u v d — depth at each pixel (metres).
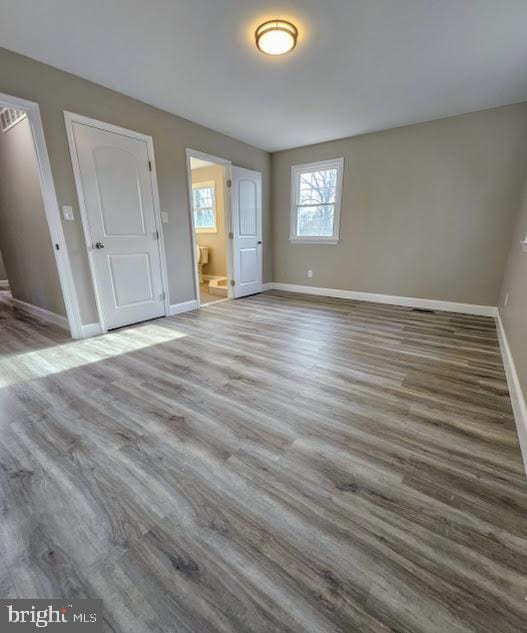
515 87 2.89
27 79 2.37
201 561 0.97
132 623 0.82
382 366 2.37
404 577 0.93
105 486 1.26
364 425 1.66
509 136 3.34
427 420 1.70
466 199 3.69
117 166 3.04
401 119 3.67
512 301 2.64
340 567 0.96
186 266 3.98
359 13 1.91
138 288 3.46
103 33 2.09
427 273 4.12
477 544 1.03
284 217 5.28
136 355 2.60
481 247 3.71
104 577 0.93
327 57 2.38
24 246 3.64
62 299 3.22
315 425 1.66
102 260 3.07
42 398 1.93
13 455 1.44
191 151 3.76
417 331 3.22
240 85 2.82
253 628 0.81
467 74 2.64
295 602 0.86
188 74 2.62
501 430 1.61
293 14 1.92
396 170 4.06
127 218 3.21
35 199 3.12
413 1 1.81
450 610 0.85
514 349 2.15
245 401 1.89
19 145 3.10
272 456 1.43
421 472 1.33
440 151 3.73
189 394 1.98
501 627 0.81
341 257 4.80
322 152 4.61
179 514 1.14
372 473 1.33
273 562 0.97
